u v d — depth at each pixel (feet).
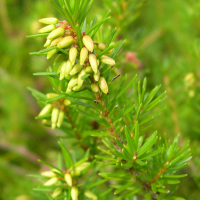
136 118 0.97
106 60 0.91
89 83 0.93
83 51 0.89
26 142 1.88
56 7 0.88
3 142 1.79
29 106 1.84
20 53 1.84
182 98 1.27
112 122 0.99
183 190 1.22
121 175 0.97
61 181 1.02
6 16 1.94
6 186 1.52
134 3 1.24
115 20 1.25
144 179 0.95
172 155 0.94
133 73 1.38
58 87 1.01
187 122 1.30
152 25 1.82
